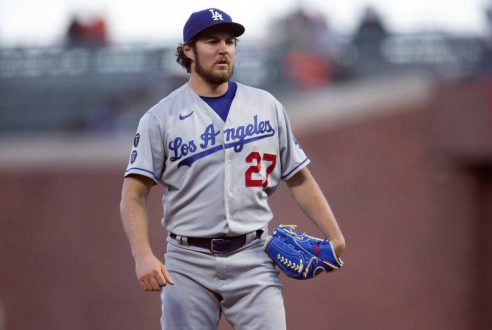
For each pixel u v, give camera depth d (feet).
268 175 55.98
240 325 56.13
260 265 55.83
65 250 162.30
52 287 162.40
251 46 171.83
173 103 55.83
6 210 164.86
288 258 55.88
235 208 55.01
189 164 54.90
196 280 55.67
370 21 170.19
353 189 152.76
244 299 55.67
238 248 55.47
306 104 156.46
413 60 166.71
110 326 159.94
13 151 165.89
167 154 55.42
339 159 153.28
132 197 55.26
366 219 152.35
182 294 55.77
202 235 55.16
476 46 164.25
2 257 164.25
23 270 163.43
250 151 55.11
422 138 150.82
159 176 56.08
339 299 151.74
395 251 151.64
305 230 147.64
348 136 153.17
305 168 57.52
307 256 55.98
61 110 180.96
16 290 163.32
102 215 161.38
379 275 151.94
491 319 150.10
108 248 160.66
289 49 170.19
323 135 153.89
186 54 55.88
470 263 150.20
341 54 170.30
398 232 151.84
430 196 150.82
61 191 163.22
